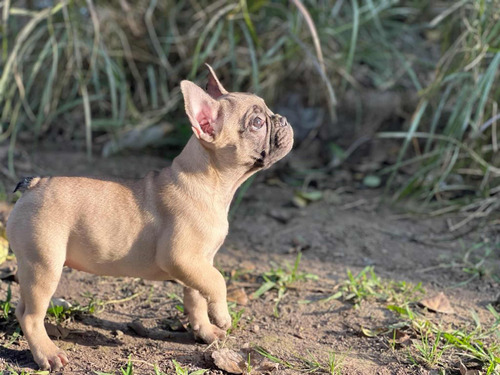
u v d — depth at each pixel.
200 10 1.83
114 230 1.05
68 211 1.04
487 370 1.05
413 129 1.58
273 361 1.07
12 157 1.69
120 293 1.26
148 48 1.88
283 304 1.24
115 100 1.71
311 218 1.55
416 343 1.12
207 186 1.07
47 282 1.03
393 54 1.92
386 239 1.48
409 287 1.29
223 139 1.07
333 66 1.85
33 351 1.04
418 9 1.94
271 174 1.75
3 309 1.15
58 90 1.77
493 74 1.52
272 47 1.79
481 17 1.57
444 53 1.72
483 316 1.22
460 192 1.65
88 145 1.67
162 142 1.82
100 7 1.80
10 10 1.62
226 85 1.86
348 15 1.89
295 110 1.93
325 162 1.80
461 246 1.46
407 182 1.68
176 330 1.16
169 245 1.05
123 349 1.10
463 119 1.60
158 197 1.06
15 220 1.03
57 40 1.79
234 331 1.15
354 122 1.91
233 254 1.41
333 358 1.06
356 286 1.27
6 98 1.76
